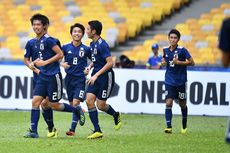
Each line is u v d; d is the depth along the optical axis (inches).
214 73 2289.6
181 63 1706.4
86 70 1659.7
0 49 3294.8
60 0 3671.3
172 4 3499.0
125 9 3496.6
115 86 2331.4
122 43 3262.8
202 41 3179.1
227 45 737.6
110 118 2166.6
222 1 3585.1
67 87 1697.8
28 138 1523.1
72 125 1608.0
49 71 1510.8
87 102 1525.6
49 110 1550.2
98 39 1509.6
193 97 2304.4
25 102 2347.4
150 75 2314.2
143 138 1581.0
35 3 3663.9
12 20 3535.9
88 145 1408.7
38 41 1505.9
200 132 1781.5
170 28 3383.4
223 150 1396.4
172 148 1405.0
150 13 3430.1
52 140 1486.2
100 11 3511.3
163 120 2112.5
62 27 3385.8
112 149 1358.3
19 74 2347.4
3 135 1594.5
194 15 3472.0
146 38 3326.8
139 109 2322.8
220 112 2295.8
